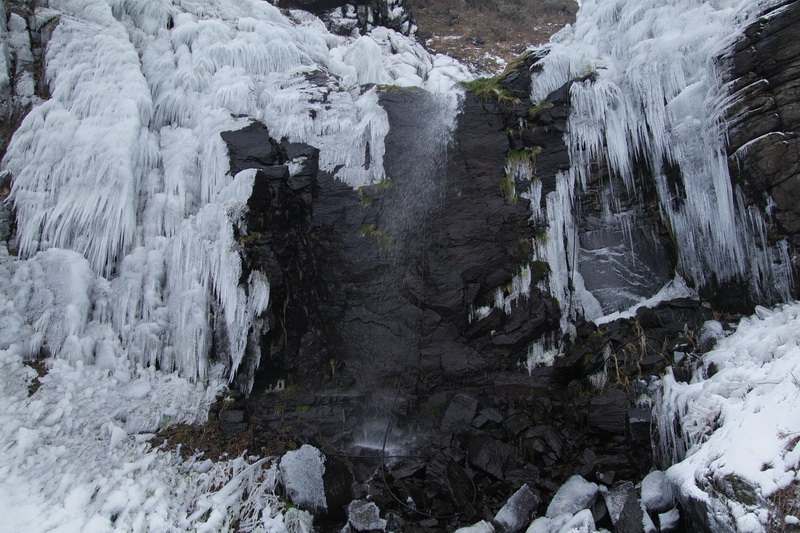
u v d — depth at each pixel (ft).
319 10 37.70
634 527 13.69
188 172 22.94
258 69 27.07
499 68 45.16
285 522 15.70
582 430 17.29
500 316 20.76
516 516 14.94
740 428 12.44
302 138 23.91
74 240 20.44
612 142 21.89
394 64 35.04
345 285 21.72
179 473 16.44
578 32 27.17
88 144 21.57
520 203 21.86
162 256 20.81
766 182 17.83
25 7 25.05
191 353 19.04
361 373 20.70
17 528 13.92
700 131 19.71
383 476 17.15
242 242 19.44
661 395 16.48
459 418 18.56
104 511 14.73
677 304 19.54
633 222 21.72
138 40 26.50
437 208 22.17
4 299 18.92
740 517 10.84
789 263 17.54
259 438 17.93
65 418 16.89
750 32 18.67
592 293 21.26
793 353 13.79
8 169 21.27
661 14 23.00
